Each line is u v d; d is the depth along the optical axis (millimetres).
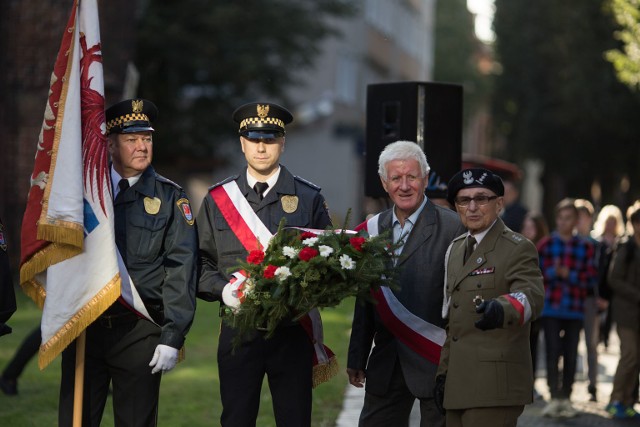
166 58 38250
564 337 13703
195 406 12828
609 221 19109
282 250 7680
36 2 27766
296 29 39719
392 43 72375
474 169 7605
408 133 11086
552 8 48469
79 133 8008
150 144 8258
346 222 7816
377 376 8438
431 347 8156
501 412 7371
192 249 8078
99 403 8242
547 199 60750
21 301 22781
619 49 42969
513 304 7059
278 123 8273
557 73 51281
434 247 8195
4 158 27359
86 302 7918
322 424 11914
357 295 7691
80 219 7891
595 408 14117
